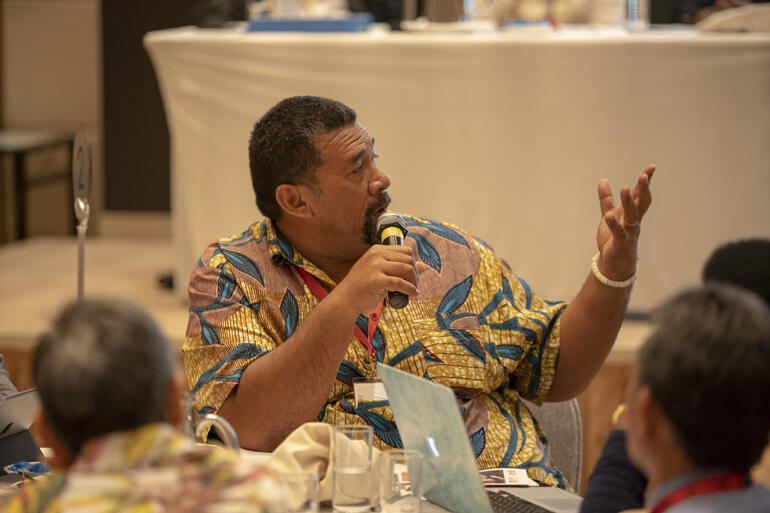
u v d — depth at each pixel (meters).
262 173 3.50
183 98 7.05
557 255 6.84
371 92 6.83
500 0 7.27
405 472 2.88
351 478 2.56
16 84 13.32
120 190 12.67
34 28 13.17
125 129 12.55
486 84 6.73
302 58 6.86
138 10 12.36
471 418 3.48
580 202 6.78
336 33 7.08
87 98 13.23
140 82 12.47
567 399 3.74
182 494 1.73
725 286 1.98
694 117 6.63
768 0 8.05
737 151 6.65
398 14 9.01
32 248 10.51
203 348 3.35
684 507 1.90
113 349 1.79
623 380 6.16
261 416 3.20
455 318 3.58
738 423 1.86
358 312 3.12
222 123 7.01
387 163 6.89
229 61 6.93
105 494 1.72
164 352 1.86
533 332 3.63
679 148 6.66
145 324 1.85
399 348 3.48
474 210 6.87
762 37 6.62
